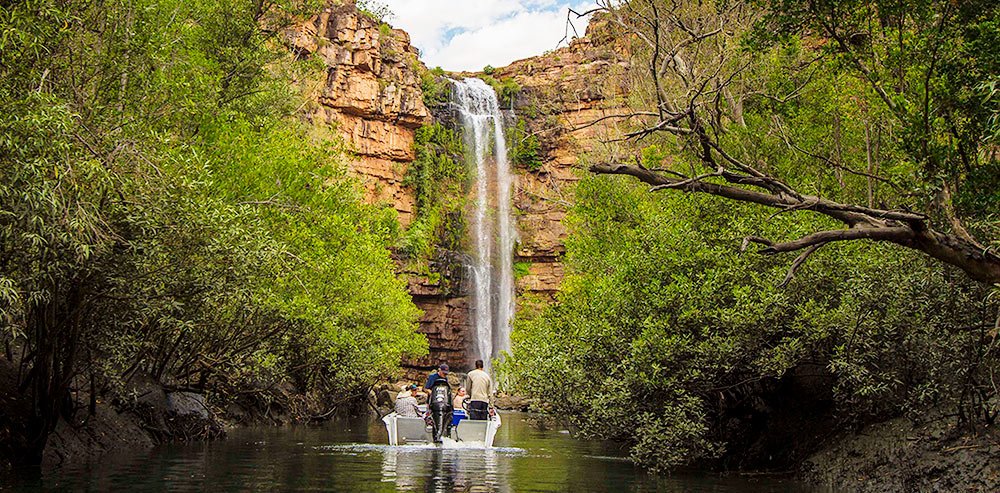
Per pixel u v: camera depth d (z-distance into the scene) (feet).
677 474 38.81
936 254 28.66
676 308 40.83
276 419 79.41
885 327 35.22
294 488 31.86
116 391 46.68
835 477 34.99
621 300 43.62
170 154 39.65
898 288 34.68
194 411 56.03
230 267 40.57
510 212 203.31
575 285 84.84
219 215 39.37
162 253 36.47
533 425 89.35
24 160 27.61
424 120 204.54
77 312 36.35
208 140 62.34
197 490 30.81
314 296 72.08
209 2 79.41
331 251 74.13
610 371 43.19
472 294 191.52
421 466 41.14
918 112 34.14
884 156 55.93
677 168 70.74
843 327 36.37
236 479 34.37
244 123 69.05
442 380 57.31
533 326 102.22
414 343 131.75
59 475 34.12
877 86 35.45
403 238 184.85
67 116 29.37
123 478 33.86
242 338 62.39
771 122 61.11
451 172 205.26
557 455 49.19
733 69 58.13
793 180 58.03
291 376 86.74
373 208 99.86
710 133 59.93
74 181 29.37
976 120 32.04
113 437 45.91
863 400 36.78
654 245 44.50
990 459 29.35
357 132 193.26
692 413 39.17
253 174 63.98
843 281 38.34
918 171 32.86
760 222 42.01
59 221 29.35
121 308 38.58
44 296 32.99
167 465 39.01
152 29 50.39
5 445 35.94
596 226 80.12
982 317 31.99
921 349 35.22
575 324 52.60
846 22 37.86
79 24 39.86
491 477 36.88
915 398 34.19
